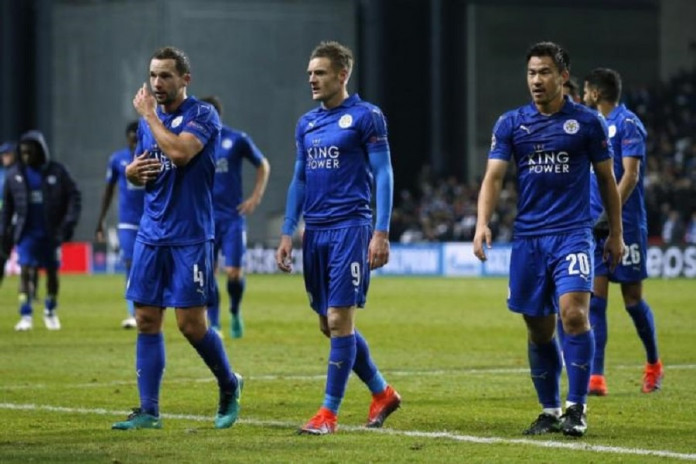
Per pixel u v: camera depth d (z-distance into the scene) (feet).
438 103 533.55
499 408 126.82
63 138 520.01
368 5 528.22
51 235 220.64
